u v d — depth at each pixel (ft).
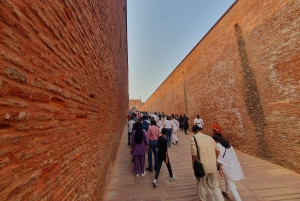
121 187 13.23
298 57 14.97
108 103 13.94
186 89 51.03
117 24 21.66
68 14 5.14
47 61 3.88
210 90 33.53
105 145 12.17
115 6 19.13
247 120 21.84
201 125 33.60
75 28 5.76
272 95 17.83
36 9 3.43
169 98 77.36
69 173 5.08
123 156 22.45
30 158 3.13
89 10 7.60
